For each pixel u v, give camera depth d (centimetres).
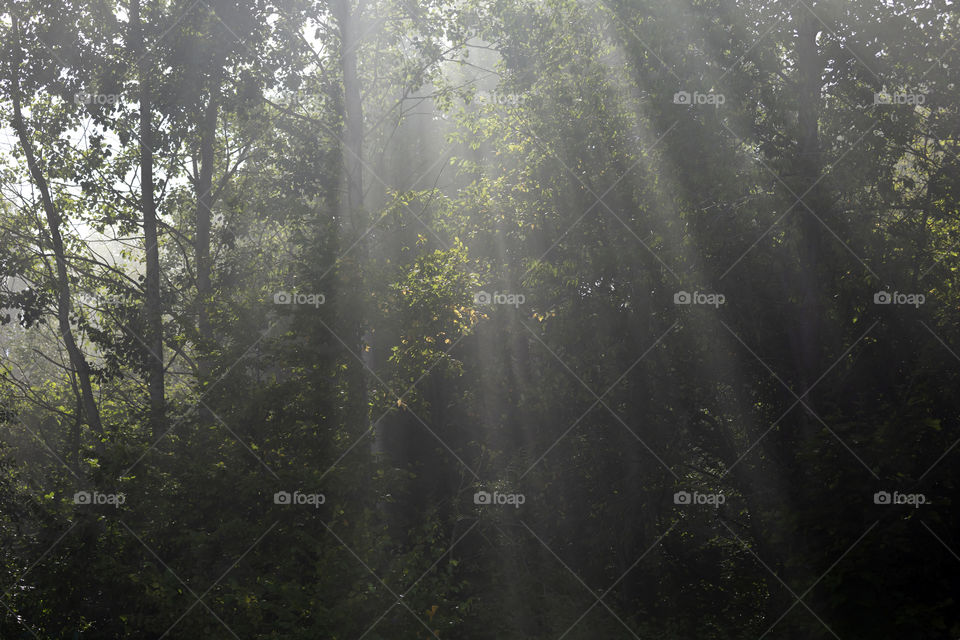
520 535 1652
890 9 1605
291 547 1309
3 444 2228
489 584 1537
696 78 1573
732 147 1552
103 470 1411
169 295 2356
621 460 1636
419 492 1705
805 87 1622
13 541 1659
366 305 1486
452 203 1986
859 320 1498
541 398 1658
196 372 1552
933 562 1212
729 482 1591
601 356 1642
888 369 1452
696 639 1473
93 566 1291
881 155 1561
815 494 1297
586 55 1836
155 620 1216
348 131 2211
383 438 1712
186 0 2153
